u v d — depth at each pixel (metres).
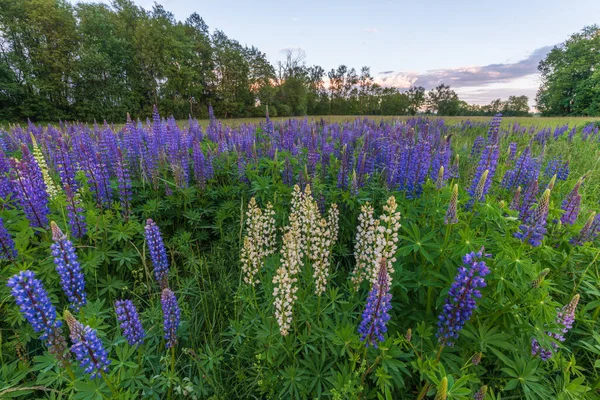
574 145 11.05
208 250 5.60
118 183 5.47
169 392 2.86
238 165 6.66
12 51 46.91
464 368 2.78
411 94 114.25
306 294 3.56
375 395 2.82
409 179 5.31
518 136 13.71
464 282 2.36
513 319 3.02
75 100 50.03
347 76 109.06
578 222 4.77
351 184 5.54
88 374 2.59
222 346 3.55
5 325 3.49
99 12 53.06
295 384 2.92
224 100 68.06
